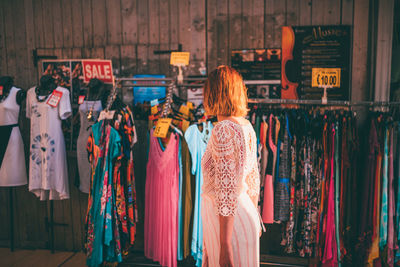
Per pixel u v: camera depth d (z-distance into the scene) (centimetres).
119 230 253
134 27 300
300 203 251
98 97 276
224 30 289
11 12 314
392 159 247
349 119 247
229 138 130
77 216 319
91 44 307
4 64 320
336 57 277
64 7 307
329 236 247
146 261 298
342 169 248
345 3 274
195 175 260
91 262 245
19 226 330
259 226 150
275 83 285
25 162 315
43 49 312
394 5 270
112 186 247
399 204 250
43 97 283
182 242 259
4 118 287
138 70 302
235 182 128
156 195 252
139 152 303
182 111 260
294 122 251
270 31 283
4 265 292
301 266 278
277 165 249
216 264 144
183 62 255
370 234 248
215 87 140
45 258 306
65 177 289
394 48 274
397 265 262
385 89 269
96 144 248
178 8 293
